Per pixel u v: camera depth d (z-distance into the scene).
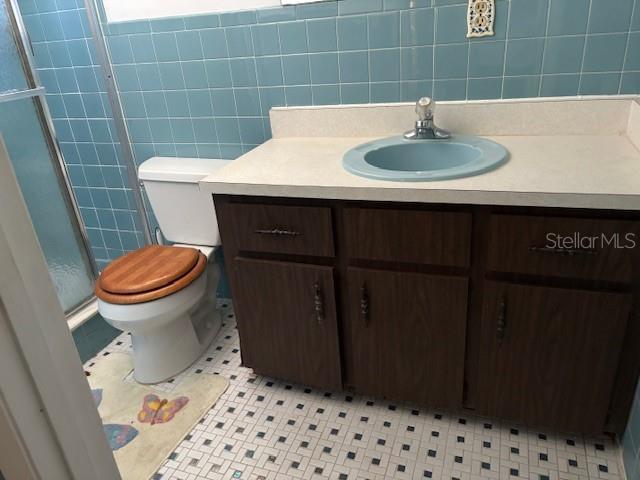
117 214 2.39
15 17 1.83
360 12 1.61
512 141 1.55
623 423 1.34
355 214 1.32
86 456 0.67
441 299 1.34
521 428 1.51
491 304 1.29
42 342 0.58
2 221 0.52
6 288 0.53
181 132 2.04
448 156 1.59
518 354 1.33
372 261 1.38
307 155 1.60
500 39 1.51
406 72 1.64
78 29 2.01
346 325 1.52
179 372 1.88
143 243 2.41
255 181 1.38
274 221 1.42
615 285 1.18
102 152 2.25
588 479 1.33
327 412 1.64
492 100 1.59
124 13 1.88
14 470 0.58
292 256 1.47
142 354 1.84
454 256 1.27
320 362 1.60
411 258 1.32
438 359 1.43
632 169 1.22
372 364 1.53
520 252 1.21
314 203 1.36
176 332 1.87
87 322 2.19
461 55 1.57
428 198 1.22
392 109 1.69
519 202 1.15
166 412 1.69
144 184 2.03
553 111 1.54
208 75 1.89
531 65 1.52
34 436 0.58
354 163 1.42
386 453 1.46
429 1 1.53
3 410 0.54
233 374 1.86
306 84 1.78
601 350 1.24
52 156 2.05
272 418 1.63
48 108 2.03
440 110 1.64
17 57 1.87
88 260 2.28
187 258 1.84
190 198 1.98
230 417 1.65
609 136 1.51
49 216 2.08
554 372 1.32
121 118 2.10
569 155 1.36
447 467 1.40
